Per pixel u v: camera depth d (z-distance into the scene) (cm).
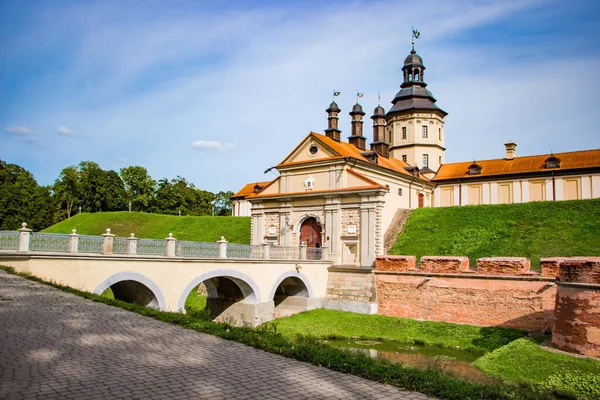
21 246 1841
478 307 2816
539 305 2594
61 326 1198
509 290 2716
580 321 1889
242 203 6869
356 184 3662
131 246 2200
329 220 3756
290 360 1077
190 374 919
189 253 2486
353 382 946
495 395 908
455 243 3759
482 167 5694
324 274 3594
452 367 2030
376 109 5338
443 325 2838
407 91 6172
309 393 859
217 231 5625
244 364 1014
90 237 2047
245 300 3008
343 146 4341
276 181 4253
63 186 8350
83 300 1566
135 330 1239
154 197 9200
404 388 931
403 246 3981
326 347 1173
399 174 4609
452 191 5728
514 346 2117
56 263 1909
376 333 2833
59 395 759
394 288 3225
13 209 7825
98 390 795
